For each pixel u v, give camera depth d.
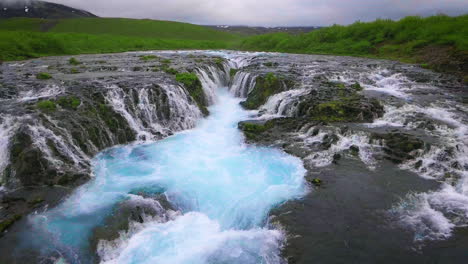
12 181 12.43
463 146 14.12
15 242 9.52
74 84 21.19
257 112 23.22
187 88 23.31
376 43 51.16
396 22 51.62
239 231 10.38
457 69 30.36
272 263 8.91
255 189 12.76
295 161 14.84
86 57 43.66
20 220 10.49
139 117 19.00
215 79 31.34
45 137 13.91
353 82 27.34
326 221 10.51
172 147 17.05
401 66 34.72
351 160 14.45
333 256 8.98
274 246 9.55
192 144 17.53
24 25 102.56
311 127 17.73
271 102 23.41
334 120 18.56
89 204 11.46
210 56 43.91
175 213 11.34
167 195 12.19
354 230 10.02
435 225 10.09
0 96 18.38
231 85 31.27
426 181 12.55
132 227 10.39
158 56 43.69
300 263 8.80
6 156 13.12
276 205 11.54
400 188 12.17
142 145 17.22
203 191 12.67
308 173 13.63
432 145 14.20
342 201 11.54
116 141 17.06
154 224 10.70
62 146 14.10
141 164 14.96
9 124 14.34
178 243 9.77
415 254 8.95
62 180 12.65
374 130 16.69
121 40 70.81
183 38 95.88
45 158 13.16
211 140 18.19
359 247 9.29
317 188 12.43
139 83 21.70
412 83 27.20
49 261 8.91
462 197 11.45
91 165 14.51
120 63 34.31
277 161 15.03
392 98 21.91
